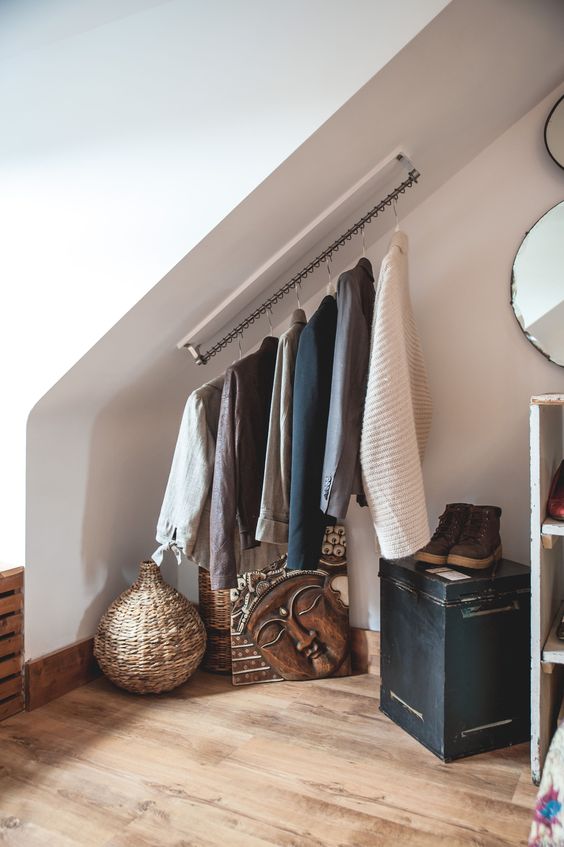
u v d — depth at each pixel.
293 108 1.50
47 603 1.93
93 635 2.11
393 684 1.81
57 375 1.78
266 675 2.07
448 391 2.08
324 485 1.57
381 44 1.40
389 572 1.83
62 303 1.78
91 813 1.38
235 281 1.90
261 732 1.74
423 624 1.67
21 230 1.84
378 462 1.54
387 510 1.53
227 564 1.74
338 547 2.14
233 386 1.77
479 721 1.63
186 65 1.62
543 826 0.92
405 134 1.69
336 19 1.45
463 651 1.60
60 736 1.71
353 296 1.61
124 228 1.70
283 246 1.87
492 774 1.55
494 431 2.03
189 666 1.96
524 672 1.69
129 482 2.27
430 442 2.10
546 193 1.95
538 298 1.93
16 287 1.84
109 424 2.15
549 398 1.50
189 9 1.62
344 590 2.14
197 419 1.85
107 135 1.72
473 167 2.03
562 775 0.92
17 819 1.36
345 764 1.58
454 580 1.61
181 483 1.88
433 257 2.08
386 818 1.37
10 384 1.85
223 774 1.53
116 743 1.67
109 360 1.85
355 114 1.50
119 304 1.70
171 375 2.18
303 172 1.59
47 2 1.79
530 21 1.51
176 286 1.73
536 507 1.51
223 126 1.58
